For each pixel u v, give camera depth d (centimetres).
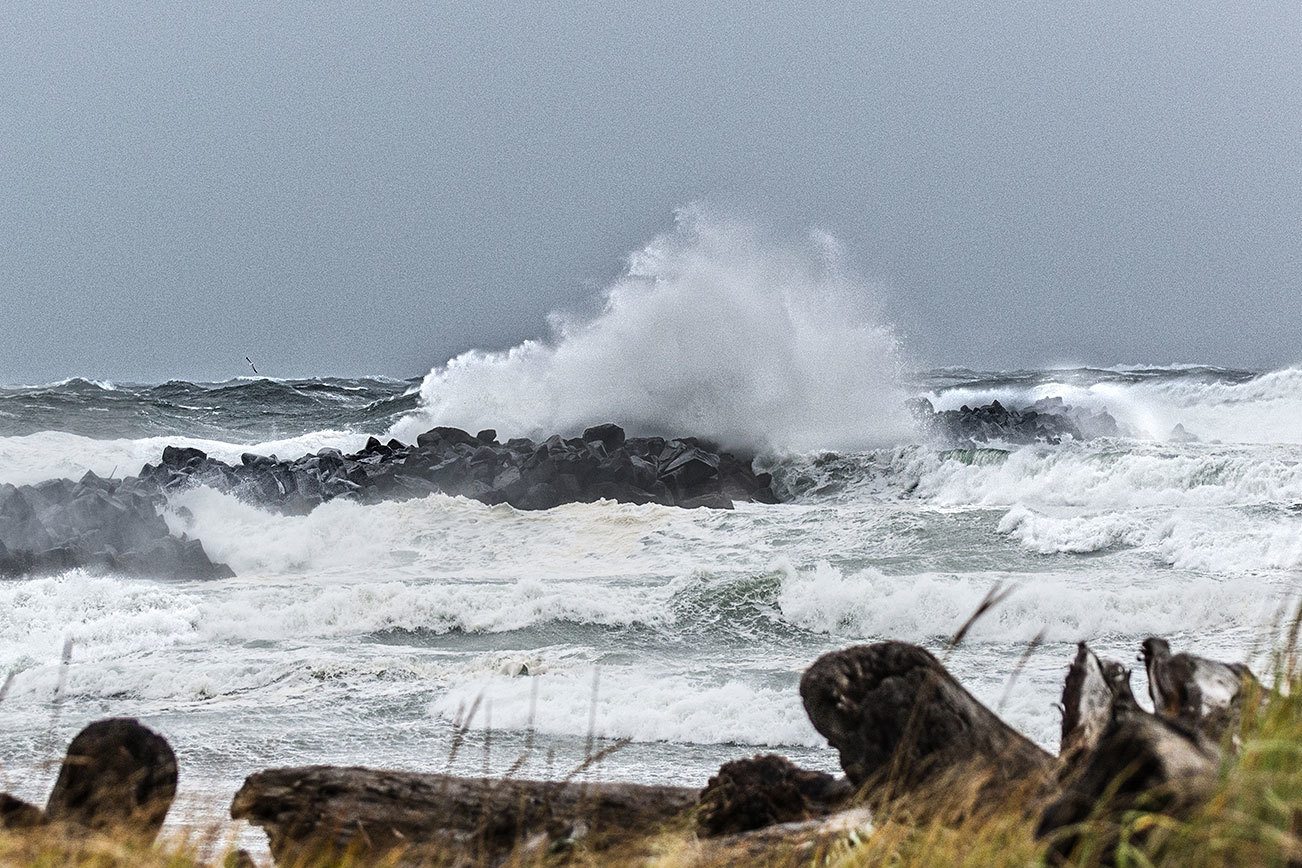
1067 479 9850
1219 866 1077
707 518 9200
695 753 4188
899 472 11488
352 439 15550
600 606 6391
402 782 1705
